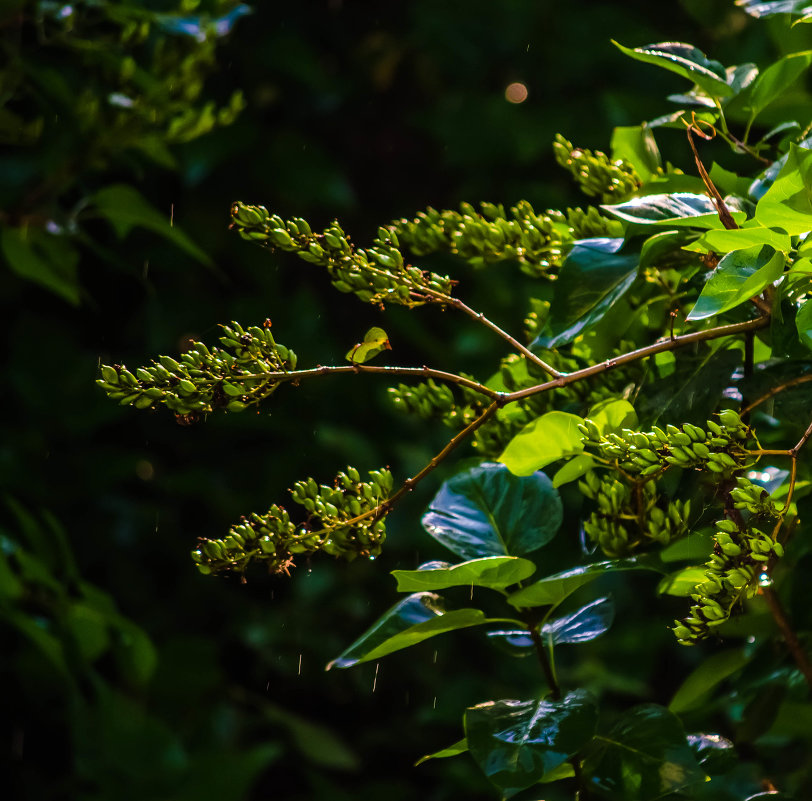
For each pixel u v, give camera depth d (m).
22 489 4.28
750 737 3.02
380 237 2.84
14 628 4.02
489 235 2.91
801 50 2.99
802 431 2.95
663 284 2.91
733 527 2.75
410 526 4.78
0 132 3.37
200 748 4.49
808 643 2.95
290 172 4.68
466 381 2.80
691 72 2.86
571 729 2.81
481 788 4.58
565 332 2.85
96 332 4.68
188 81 3.33
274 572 2.80
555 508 2.91
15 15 3.33
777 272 2.73
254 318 4.70
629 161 2.96
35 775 4.23
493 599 4.68
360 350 2.80
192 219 4.63
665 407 2.84
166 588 4.78
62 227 3.37
